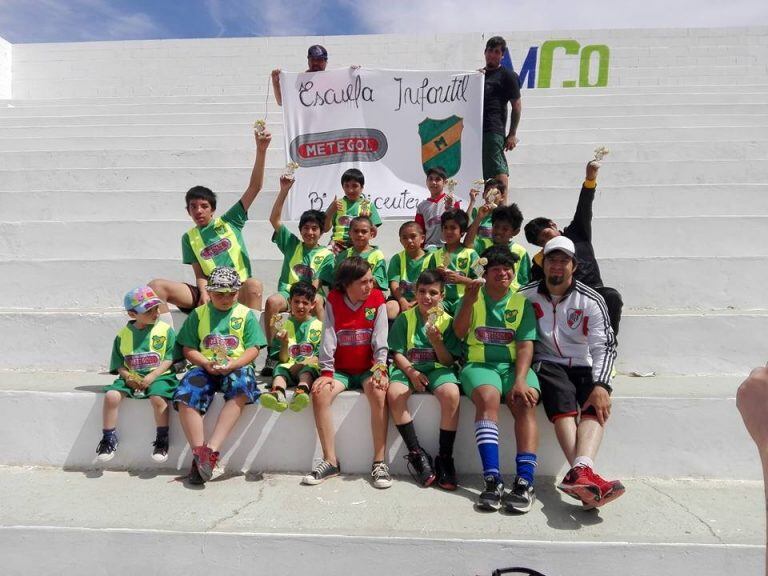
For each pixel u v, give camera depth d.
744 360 3.94
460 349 3.56
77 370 4.17
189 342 3.54
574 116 8.39
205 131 8.03
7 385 3.73
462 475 3.37
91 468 3.46
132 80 12.40
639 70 11.63
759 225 4.78
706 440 3.30
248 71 12.23
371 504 3.02
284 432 3.43
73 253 5.14
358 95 5.62
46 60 12.47
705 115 7.75
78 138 7.45
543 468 3.35
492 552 2.64
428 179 4.97
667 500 3.05
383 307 3.61
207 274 4.32
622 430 3.33
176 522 2.82
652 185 5.54
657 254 4.87
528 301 3.48
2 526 2.79
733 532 2.71
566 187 5.53
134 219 5.49
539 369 3.36
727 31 11.56
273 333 3.87
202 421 3.37
